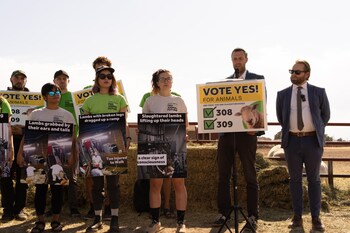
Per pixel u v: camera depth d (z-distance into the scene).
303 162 5.64
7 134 5.54
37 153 5.25
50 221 6.13
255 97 4.99
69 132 5.34
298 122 5.51
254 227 5.43
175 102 5.52
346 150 21.89
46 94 5.46
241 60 5.78
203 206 6.94
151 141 5.20
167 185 6.33
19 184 6.24
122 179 6.94
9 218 6.20
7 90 6.58
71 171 5.32
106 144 5.29
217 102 5.06
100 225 5.52
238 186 6.95
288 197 6.88
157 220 5.43
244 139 5.51
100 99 5.57
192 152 7.00
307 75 5.59
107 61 6.39
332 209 6.94
